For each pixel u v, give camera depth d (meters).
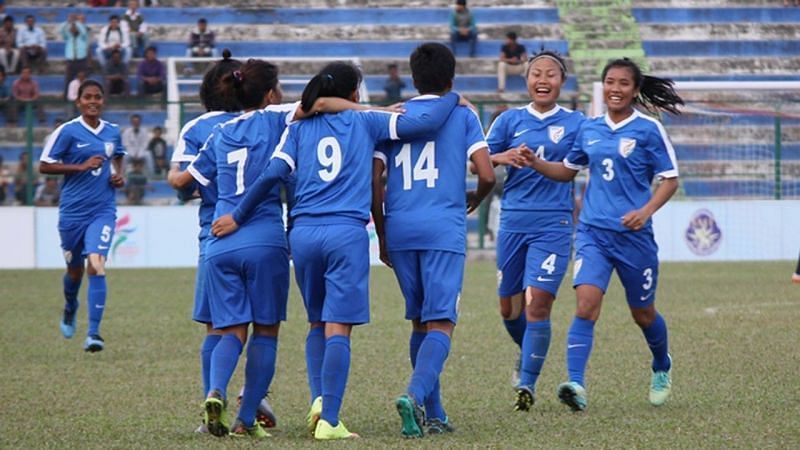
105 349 36.59
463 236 22.73
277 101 23.73
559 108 28.58
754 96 84.12
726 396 26.61
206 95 24.55
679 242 71.94
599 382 29.09
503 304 28.91
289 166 22.11
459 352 34.88
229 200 22.64
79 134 37.38
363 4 96.38
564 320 43.28
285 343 37.81
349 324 22.03
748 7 95.62
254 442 21.61
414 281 22.77
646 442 21.27
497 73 90.88
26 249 71.69
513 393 27.89
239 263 22.22
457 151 22.81
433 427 22.56
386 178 23.02
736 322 41.06
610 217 25.78
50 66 89.69
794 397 26.30
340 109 22.47
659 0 96.19
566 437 21.88
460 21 91.25
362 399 27.06
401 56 93.19
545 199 27.70
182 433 22.88
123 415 25.22
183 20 94.44
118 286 58.19
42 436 22.61
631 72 25.78
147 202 72.62
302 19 94.94
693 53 92.94
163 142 72.81
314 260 22.08
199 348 36.72
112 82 84.94
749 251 72.44
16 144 77.62
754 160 75.56
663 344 25.83
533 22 95.31
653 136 25.75
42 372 31.81
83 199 37.31
